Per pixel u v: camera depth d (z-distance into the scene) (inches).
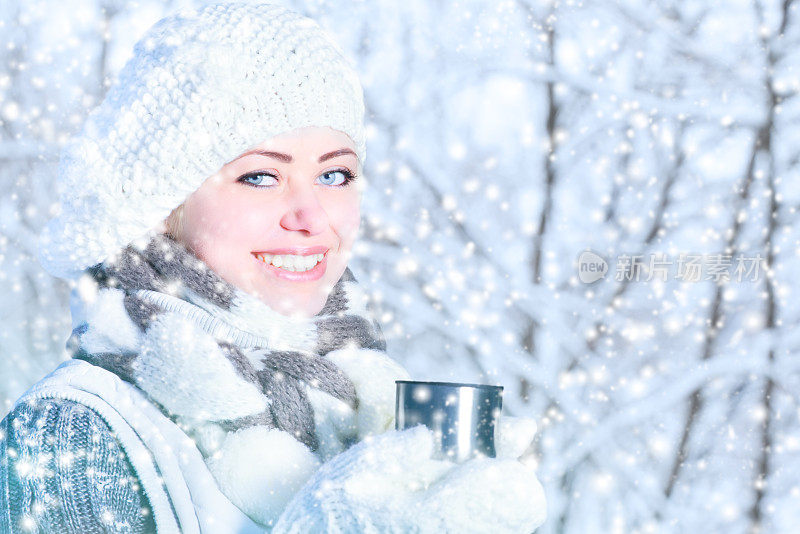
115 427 55.0
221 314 59.5
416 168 210.5
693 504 183.8
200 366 55.7
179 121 57.4
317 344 63.7
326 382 60.4
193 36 59.4
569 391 182.5
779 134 200.7
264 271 60.7
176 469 54.7
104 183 58.5
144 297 58.9
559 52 212.8
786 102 199.8
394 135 213.3
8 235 214.4
